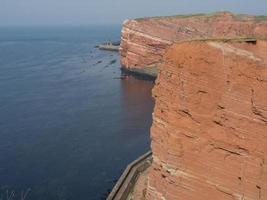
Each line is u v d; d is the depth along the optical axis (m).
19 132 86.75
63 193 59.75
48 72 165.62
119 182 56.72
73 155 74.00
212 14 162.00
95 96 122.44
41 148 77.31
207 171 38.91
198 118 39.34
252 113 36.22
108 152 75.56
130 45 158.25
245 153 36.66
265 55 38.53
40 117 98.56
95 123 94.06
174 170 41.09
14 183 62.66
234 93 37.22
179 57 41.31
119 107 109.25
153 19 160.00
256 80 36.12
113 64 185.38
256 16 156.00
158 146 44.22
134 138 83.50
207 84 38.81
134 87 136.38
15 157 72.69
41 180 63.81
